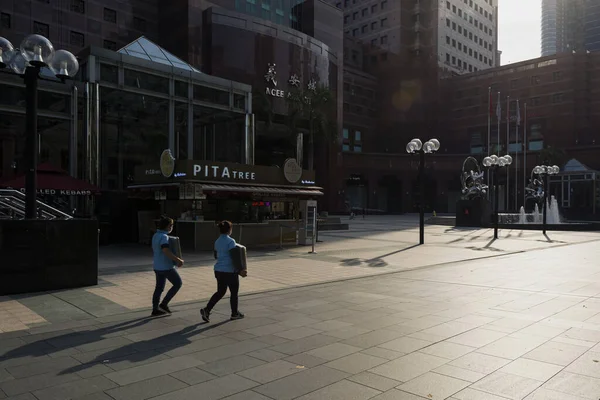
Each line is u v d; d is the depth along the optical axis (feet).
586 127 255.09
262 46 169.78
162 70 90.07
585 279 37.19
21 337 20.83
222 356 18.12
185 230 60.70
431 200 278.46
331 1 329.52
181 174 60.95
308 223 69.00
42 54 30.22
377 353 18.42
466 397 14.08
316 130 171.83
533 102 268.00
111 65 82.38
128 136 95.35
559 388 14.75
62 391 14.60
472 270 42.91
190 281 36.42
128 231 73.67
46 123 80.84
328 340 20.29
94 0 153.48
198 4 161.17
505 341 19.92
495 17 354.13
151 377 15.84
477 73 287.28
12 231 31.24
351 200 273.95
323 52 195.42
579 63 257.34
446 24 300.81
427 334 21.11
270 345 19.60
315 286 34.40
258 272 41.65
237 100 105.81
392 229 113.70
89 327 22.61
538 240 80.69
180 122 106.63
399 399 13.97
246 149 107.24
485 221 125.49
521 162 250.16
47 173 67.26
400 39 289.94
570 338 20.33
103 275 39.42
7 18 135.74
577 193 217.97
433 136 290.76
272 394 14.39
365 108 286.05
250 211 73.56
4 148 79.00
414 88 292.20
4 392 14.49
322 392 14.53
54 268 32.76
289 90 177.78
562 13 609.42
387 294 31.09
